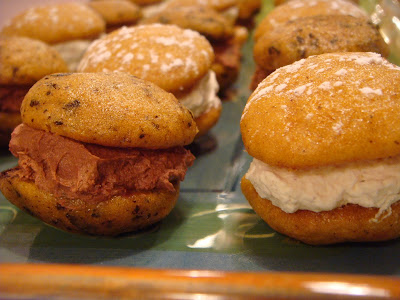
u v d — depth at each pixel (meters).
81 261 0.13
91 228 0.13
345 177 0.12
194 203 0.16
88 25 0.27
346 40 0.17
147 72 0.18
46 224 0.15
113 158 0.13
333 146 0.12
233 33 0.26
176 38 0.19
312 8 0.23
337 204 0.13
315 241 0.13
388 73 0.13
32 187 0.13
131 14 0.31
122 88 0.14
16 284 0.08
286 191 0.13
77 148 0.13
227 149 0.20
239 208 0.16
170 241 0.14
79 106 0.13
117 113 0.13
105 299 0.08
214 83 0.20
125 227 0.14
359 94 0.12
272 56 0.18
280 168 0.13
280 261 0.13
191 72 0.18
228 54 0.25
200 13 0.25
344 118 0.12
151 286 0.08
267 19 0.24
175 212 0.16
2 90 0.19
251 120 0.13
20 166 0.14
